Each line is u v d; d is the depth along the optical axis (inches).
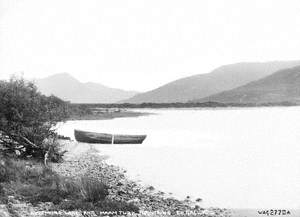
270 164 819.4
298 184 614.2
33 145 718.5
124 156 903.1
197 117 3415.4
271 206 475.2
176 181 617.9
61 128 1808.6
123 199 462.6
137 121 2645.2
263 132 1718.8
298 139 1402.6
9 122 729.6
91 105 6766.7
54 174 543.8
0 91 730.8
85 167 705.0
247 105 6624.0
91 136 1149.7
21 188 459.8
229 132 1727.4
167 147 1119.0
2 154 684.7
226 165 800.3
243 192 550.3
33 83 796.6
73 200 422.3
